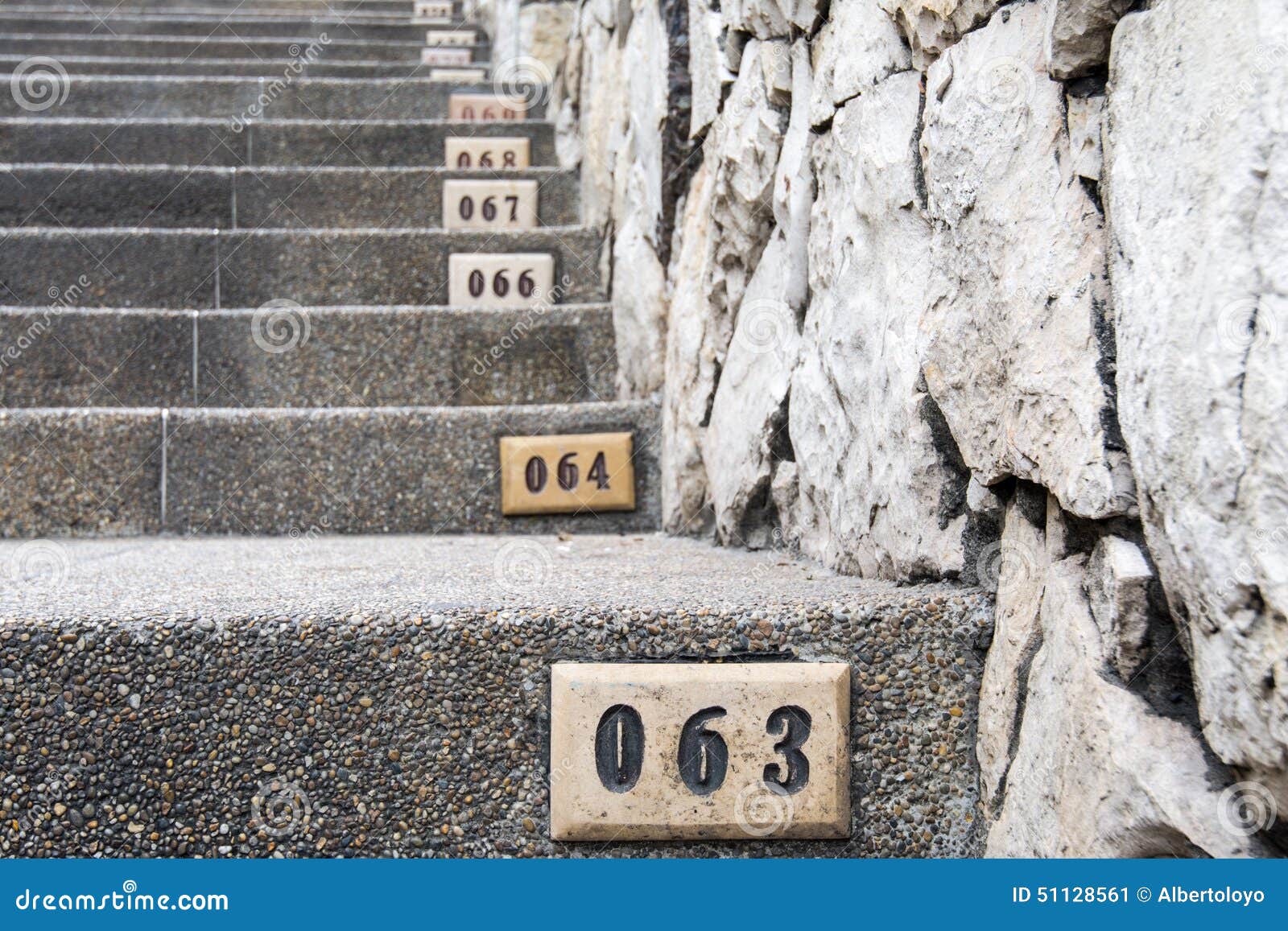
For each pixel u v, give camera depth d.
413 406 2.14
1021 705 0.97
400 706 1.03
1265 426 0.66
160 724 1.02
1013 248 0.95
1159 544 0.79
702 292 1.69
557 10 3.34
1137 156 0.80
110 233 2.35
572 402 2.18
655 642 1.04
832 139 1.30
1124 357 0.80
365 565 1.38
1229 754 0.73
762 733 1.03
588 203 2.63
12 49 3.81
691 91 1.81
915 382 1.10
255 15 4.23
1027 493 1.00
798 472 1.44
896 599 1.06
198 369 2.11
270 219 2.67
